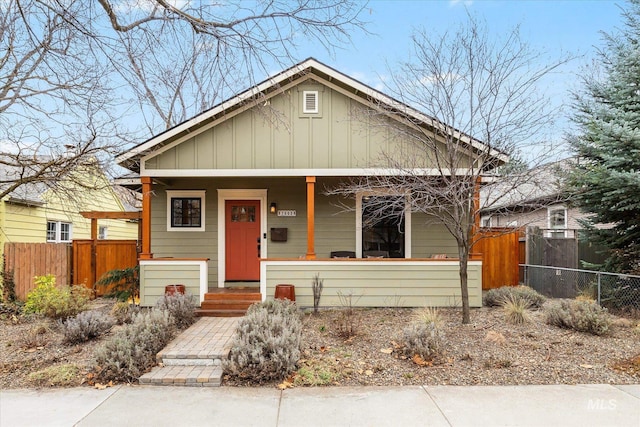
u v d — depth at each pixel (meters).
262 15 6.06
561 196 9.07
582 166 8.56
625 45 8.52
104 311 7.97
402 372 4.76
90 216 10.26
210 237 9.80
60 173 7.30
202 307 8.12
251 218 9.92
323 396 4.18
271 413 3.80
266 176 8.60
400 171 7.34
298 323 5.89
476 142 7.32
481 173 7.29
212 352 5.11
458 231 6.82
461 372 4.74
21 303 8.88
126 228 18.86
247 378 4.61
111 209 15.72
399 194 7.61
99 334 6.12
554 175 8.31
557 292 9.51
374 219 9.59
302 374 4.60
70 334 5.79
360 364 4.95
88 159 7.43
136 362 4.71
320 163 8.46
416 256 9.56
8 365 5.02
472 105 6.86
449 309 7.99
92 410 3.88
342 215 9.73
